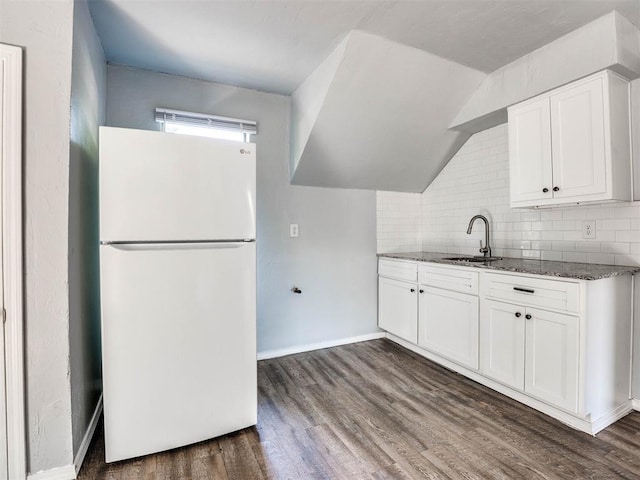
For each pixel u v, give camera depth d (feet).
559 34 6.44
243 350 5.74
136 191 4.95
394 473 4.79
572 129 6.40
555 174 6.68
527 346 6.39
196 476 4.76
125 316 4.91
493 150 9.23
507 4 5.61
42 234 4.51
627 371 6.35
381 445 5.43
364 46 6.74
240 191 5.68
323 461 5.06
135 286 4.95
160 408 5.15
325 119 8.02
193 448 5.38
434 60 7.35
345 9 5.79
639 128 6.27
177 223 5.20
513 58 7.33
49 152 4.52
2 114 4.28
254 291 5.82
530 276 6.31
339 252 10.37
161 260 5.08
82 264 5.40
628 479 4.61
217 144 5.49
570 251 7.46
